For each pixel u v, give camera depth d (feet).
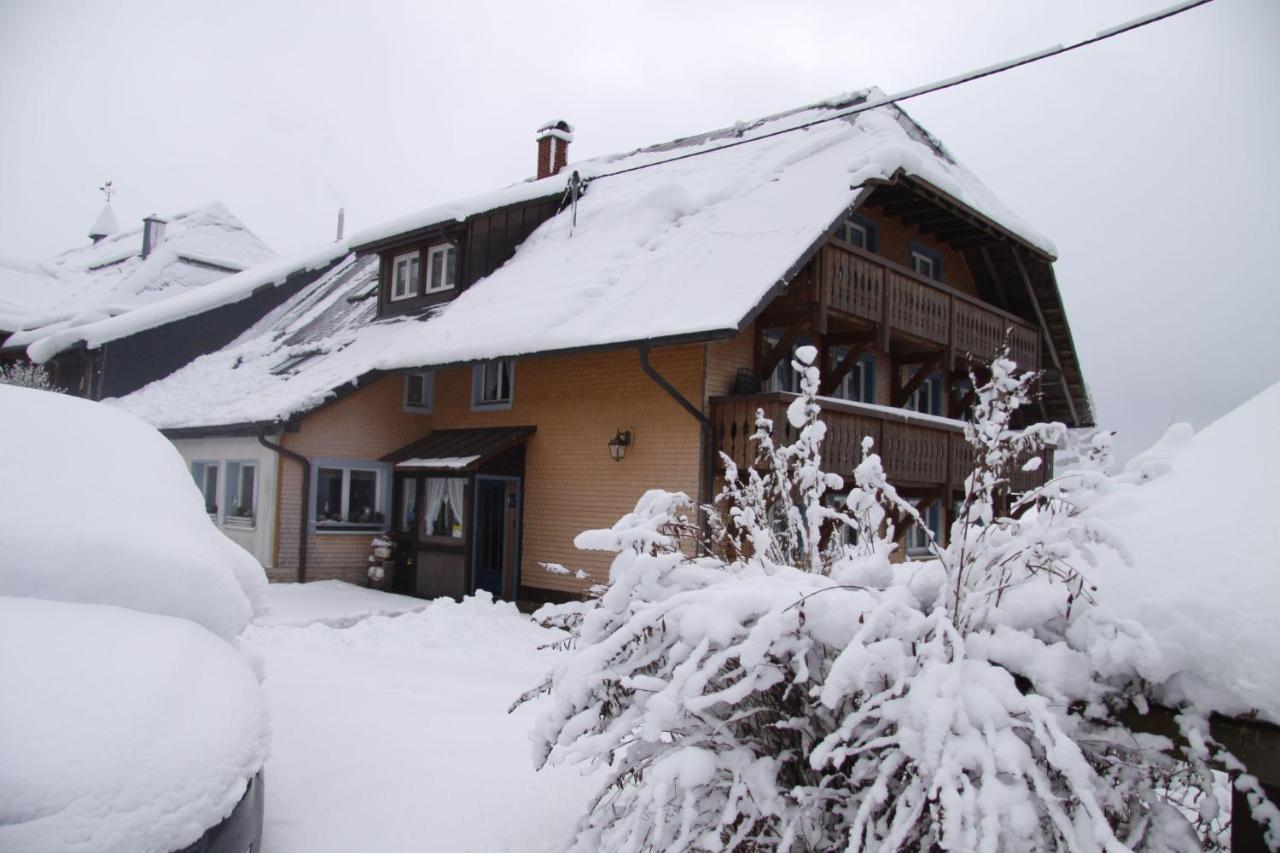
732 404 39.27
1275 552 8.06
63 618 10.23
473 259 55.83
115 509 12.37
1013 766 7.88
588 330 39.19
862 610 9.65
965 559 10.36
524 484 47.62
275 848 13.07
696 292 38.63
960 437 47.91
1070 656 8.79
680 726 10.32
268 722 11.07
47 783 8.12
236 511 51.31
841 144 49.98
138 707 9.26
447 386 53.31
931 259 55.16
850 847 8.32
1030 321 58.39
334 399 48.60
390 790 15.31
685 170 55.88
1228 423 10.60
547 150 67.26
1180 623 8.02
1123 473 10.80
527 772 16.33
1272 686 7.30
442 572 47.03
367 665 27.94
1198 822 9.12
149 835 8.37
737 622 9.68
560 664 10.79
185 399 59.88
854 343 44.83
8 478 12.01
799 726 10.03
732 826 9.91
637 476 42.29
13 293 88.12
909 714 8.61
